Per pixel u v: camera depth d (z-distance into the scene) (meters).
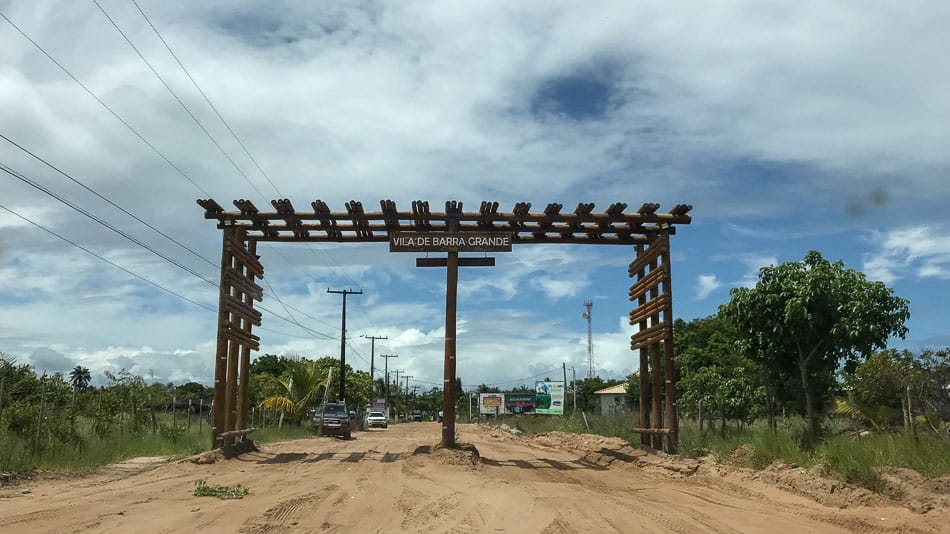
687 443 19.84
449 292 20.12
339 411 42.03
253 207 19.64
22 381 19.30
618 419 30.66
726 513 10.91
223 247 19.98
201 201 19.61
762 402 21.72
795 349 16.70
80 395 21.19
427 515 10.45
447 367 19.88
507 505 11.37
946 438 13.52
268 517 10.08
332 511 10.84
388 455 21.98
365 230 21.16
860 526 9.73
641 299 22.31
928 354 17.41
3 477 13.78
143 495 12.31
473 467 17.91
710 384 22.77
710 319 42.34
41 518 9.74
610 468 18.83
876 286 15.73
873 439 13.81
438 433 53.41
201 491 12.38
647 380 21.67
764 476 14.13
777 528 9.66
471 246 20.08
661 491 13.84
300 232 21.53
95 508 10.70
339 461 19.64
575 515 10.47
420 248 20.05
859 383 17.89
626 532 9.25
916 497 10.88
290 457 20.83
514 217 20.06
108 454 18.64
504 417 75.31
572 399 80.56
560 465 19.59
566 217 19.91
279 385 47.06
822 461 13.34
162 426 25.11
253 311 21.83
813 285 15.84
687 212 19.98
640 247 21.69
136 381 25.55
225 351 19.73
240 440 21.58
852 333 15.27
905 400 15.82
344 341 57.50
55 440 17.41
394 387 134.75
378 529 9.38
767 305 16.47
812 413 16.28
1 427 16.08
